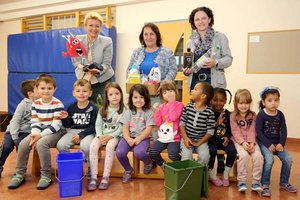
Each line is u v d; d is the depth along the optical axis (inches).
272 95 79.7
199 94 81.0
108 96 88.4
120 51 176.2
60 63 173.2
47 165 81.4
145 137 84.7
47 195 74.1
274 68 138.6
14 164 100.3
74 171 72.9
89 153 81.0
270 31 137.3
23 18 206.7
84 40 98.9
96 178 80.7
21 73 190.4
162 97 87.7
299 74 134.0
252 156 76.9
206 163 77.3
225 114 85.8
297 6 131.2
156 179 87.1
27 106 91.0
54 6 190.5
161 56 93.9
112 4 172.1
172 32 157.8
